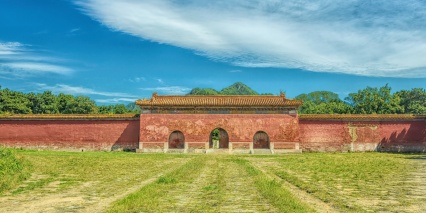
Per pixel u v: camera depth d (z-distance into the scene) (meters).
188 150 60.75
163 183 21.95
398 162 38.72
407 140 60.94
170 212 13.92
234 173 28.05
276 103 60.88
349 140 61.44
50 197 17.81
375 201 16.58
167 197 17.19
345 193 18.75
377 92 96.06
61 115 62.44
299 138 61.31
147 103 61.38
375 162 38.75
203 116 61.59
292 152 59.88
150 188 19.12
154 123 61.59
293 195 17.70
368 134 61.59
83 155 48.50
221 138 65.31
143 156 49.16
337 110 101.00
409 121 61.34
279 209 14.41
